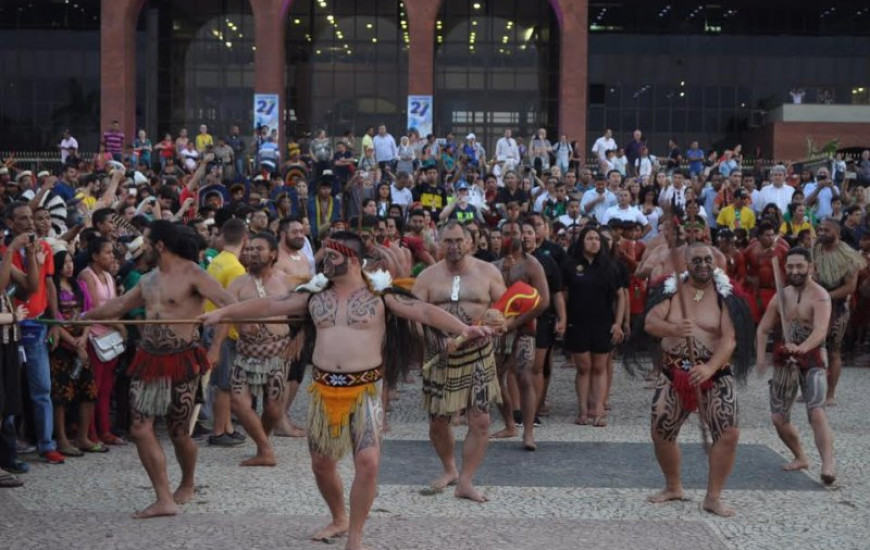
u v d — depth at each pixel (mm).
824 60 45656
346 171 27109
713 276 9289
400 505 9500
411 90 37906
